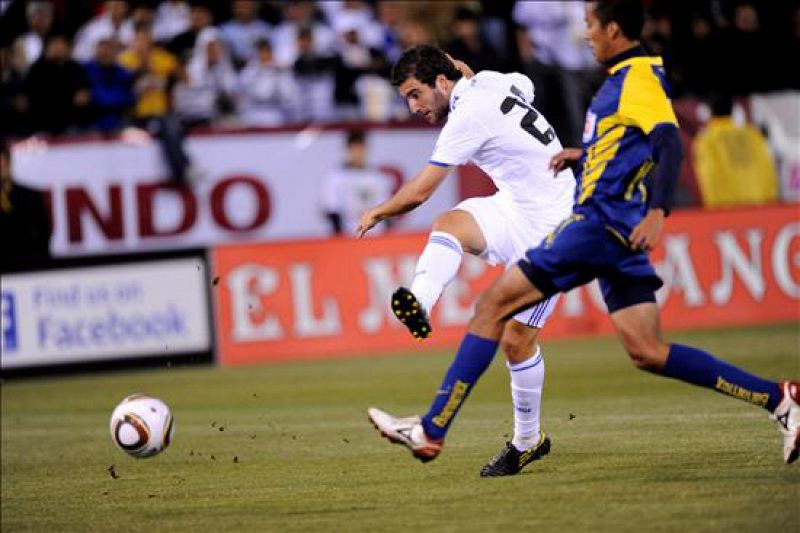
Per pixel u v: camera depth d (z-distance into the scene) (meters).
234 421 32.88
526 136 22.98
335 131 56.31
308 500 21.69
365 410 33.66
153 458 27.44
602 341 47.19
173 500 22.52
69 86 54.66
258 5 63.16
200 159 54.78
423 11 63.53
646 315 20.08
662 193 19.06
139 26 57.44
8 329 45.62
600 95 20.06
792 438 19.86
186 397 38.62
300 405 35.44
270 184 55.59
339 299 48.16
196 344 47.28
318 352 47.91
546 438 23.34
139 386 42.12
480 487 21.83
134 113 56.09
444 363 43.56
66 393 41.41
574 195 21.27
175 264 47.16
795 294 50.78
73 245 53.69
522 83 23.59
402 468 24.34
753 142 56.50
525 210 23.47
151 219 54.38
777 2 62.38
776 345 42.38
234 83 58.19
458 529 18.64
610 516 18.80
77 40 60.22
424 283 23.09
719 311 49.91
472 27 55.47
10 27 59.72
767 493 19.81
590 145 20.14
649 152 19.83
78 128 54.91
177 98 56.94
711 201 55.84
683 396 32.31
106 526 20.59
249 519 20.39
